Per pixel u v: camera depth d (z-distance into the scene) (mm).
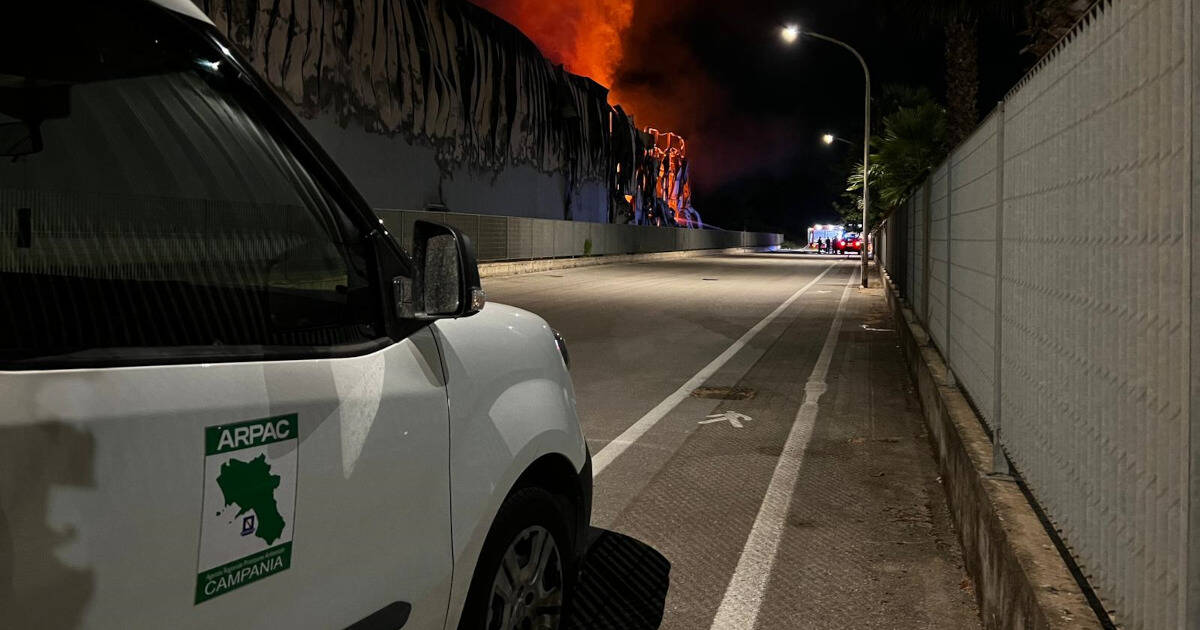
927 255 9180
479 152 37562
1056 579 2822
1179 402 1968
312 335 2002
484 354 2695
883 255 28344
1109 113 2498
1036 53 7340
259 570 1746
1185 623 1880
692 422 7633
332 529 1938
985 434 4695
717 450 6629
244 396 1733
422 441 2252
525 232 35938
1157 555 2104
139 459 1511
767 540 4652
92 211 1626
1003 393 4023
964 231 5723
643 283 28438
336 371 2016
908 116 25562
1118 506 2410
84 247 1602
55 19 1625
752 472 6004
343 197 2188
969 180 5480
